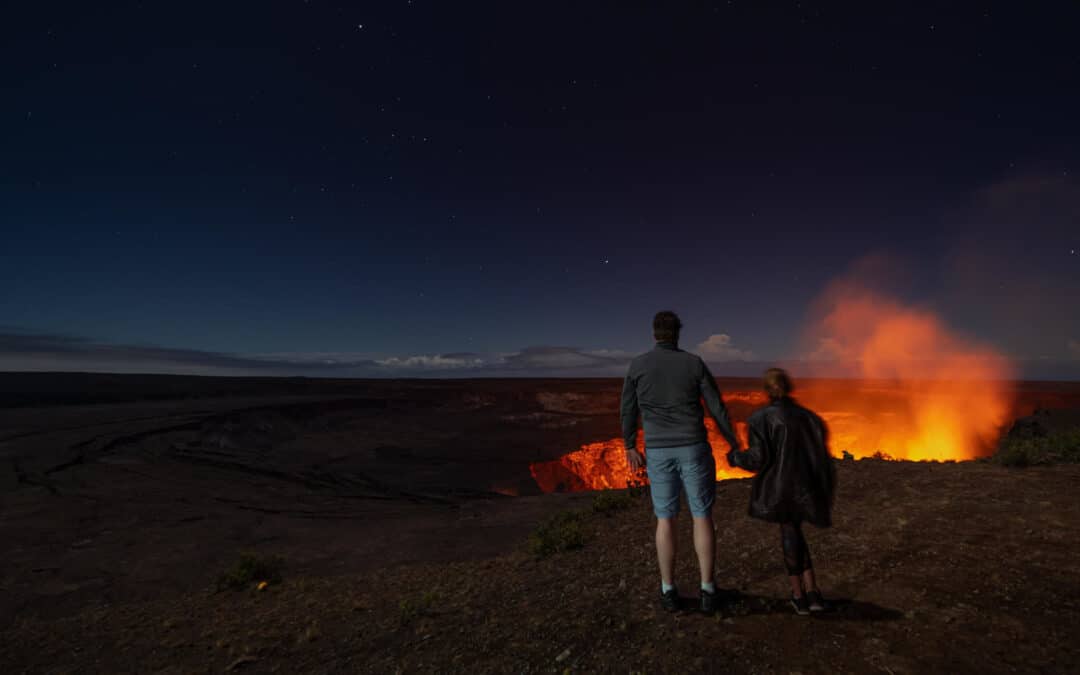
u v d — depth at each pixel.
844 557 4.04
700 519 3.21
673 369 3.24
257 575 7.14
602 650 2.97
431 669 3.08
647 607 3.47
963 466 6.98
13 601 7.36
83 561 8.99
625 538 6.09
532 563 5.68
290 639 4.11
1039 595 3.10
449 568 6.39
